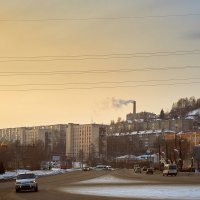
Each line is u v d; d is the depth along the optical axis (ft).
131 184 228.63
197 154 504.02
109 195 148.25
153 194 149.89
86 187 205.77
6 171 488.44
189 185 209.67
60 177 374.43
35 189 180.75
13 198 142.61
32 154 621.31
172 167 387.96
